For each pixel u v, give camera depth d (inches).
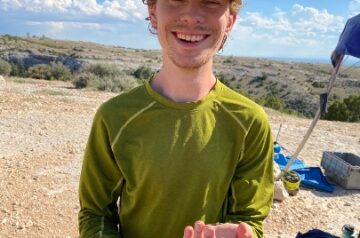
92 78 379.9
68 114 213.0
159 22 31.6
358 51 113.7
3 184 117.3
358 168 138.8
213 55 32.5
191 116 32.3
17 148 152.0
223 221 34.8
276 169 137.6
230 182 34.5
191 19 30.3
